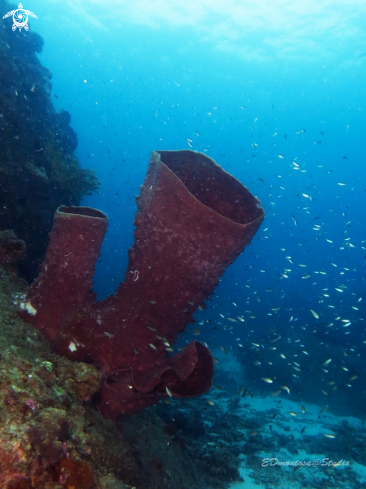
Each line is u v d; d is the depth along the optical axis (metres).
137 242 3.01
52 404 2.22
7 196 6.65
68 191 8.36
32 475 1.61
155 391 3.03
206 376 2.99
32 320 3.14
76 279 3.12
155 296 2.90
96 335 3.06
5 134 6.81
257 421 9.99
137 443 3.72
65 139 10.01
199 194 3.56
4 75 7.17
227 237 2.71
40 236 7.40
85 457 2.21
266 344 15.25
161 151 3.48
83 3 26.59
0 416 1.67
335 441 9.18
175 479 4.09
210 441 7.16
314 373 13.41
